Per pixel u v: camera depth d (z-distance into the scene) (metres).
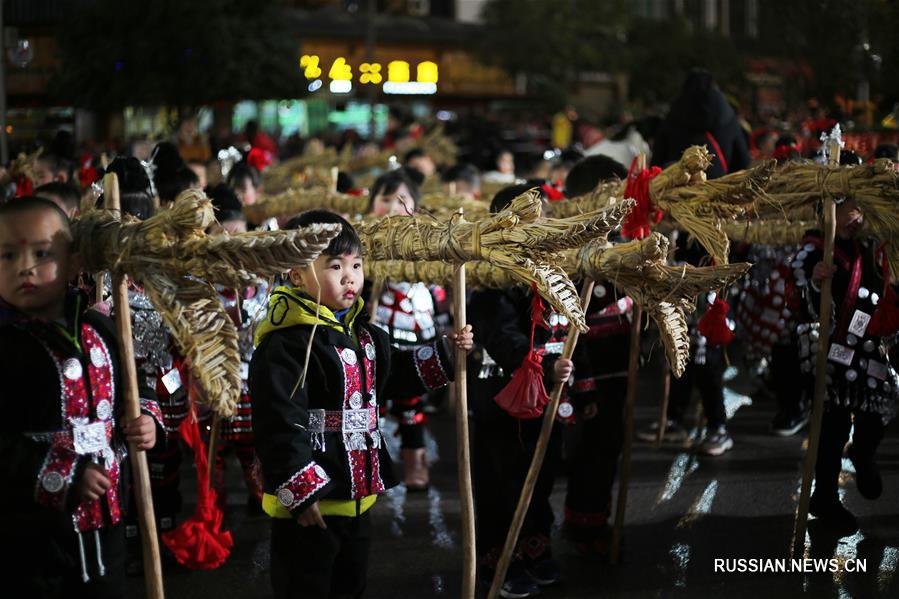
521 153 16.28
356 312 3.83
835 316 5.43
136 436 3.21
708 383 7.05
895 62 9.01
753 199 4.52
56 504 3.01
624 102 25.72
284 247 2.97
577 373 4.96
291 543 3.67
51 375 3.09
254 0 14.80
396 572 5.12
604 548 5.21
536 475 4.36
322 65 28.17
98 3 13.71
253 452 5.82
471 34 29.95
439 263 4.96
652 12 30.98
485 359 4.80
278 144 20.58
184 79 14.02
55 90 13.88
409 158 10.60
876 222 4.78
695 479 6.57
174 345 4.95
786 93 11.00
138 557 5.11
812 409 5.20
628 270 4.06
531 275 3.68
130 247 3.11
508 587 4.74
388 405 7.71
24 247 3.04
